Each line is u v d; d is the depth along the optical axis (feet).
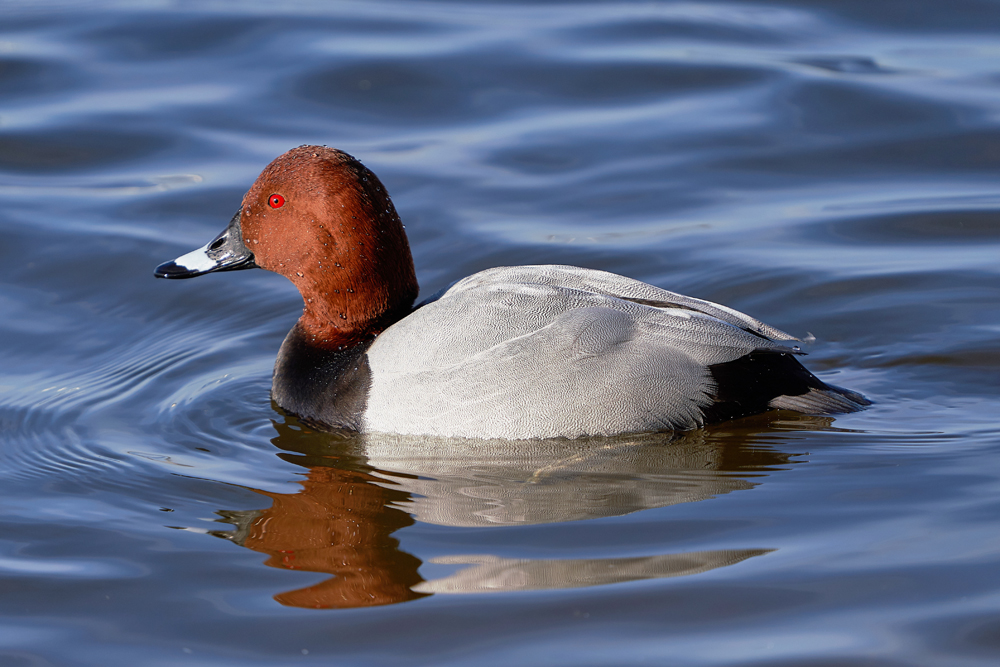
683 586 24.07
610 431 31.40
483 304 32.04
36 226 48.11
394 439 32.12
